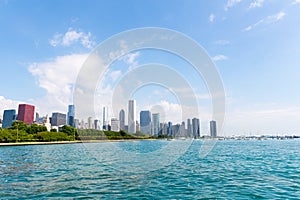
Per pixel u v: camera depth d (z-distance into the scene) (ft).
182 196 33.60
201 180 43.98
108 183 41.52
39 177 47.75
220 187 38.75
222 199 32.22
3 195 34.24
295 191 36.09
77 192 35.65
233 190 36.81
